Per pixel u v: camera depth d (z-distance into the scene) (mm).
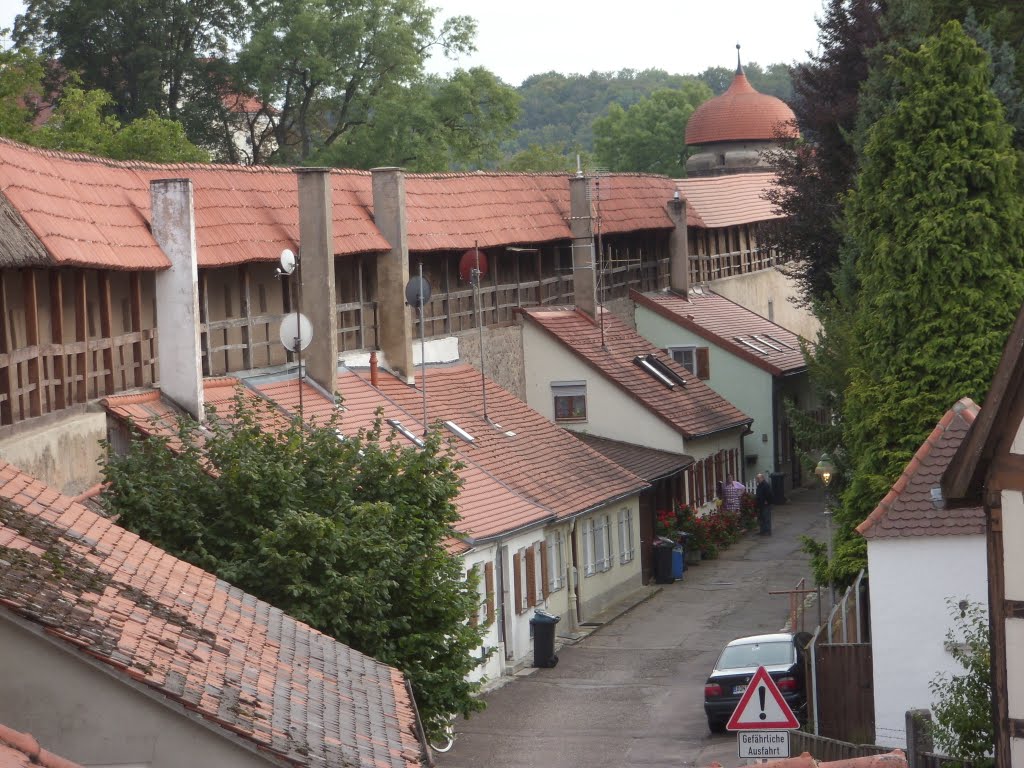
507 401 50219
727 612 45469
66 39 79000
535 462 46375
